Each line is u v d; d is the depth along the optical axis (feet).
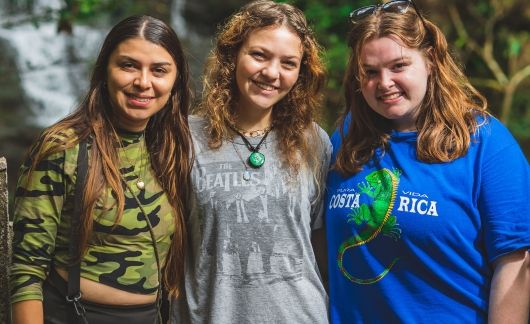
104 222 7.16
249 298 7.76
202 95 8.38
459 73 7.98
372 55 7.71
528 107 21.56
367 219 7.70
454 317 7.43
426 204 7.44
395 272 7.59
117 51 7.27
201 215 7.93
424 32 7.75
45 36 30.91
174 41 7.47
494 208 7.27
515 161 7.41
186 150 7.95
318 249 8.80
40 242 6.95
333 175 8.30
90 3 16.53
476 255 7.40
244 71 7.98
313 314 7.89
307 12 18.34
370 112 8.11
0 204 8.01
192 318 7.93
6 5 25.72
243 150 8.11
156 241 7.49
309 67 8.32
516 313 7.22
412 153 7.77
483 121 7.64
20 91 30.04
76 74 31.09
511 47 20.71
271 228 7.87
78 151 7.08
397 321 7.54
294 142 8.23
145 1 23.26
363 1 18.28
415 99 7.69
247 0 29.35
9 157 27.76
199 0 33.30
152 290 7.50
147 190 7.55
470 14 22.56
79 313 7.08
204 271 7.93
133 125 7.55
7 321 8.06
